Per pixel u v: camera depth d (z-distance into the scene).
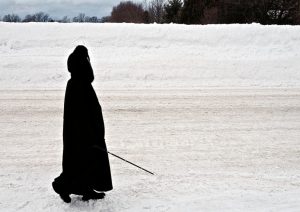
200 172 5.73
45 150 6.71
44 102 10.05
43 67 13.59
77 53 4.34
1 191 5.06
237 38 16.22
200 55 14.97
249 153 6.59
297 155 6.52
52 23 16.94
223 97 10.75
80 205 4.63
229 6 28.77
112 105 9.73
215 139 7.30
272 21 28.16
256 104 9.98
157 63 14.00
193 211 4.51
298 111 9.37
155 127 7.99
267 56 15.17
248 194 4.97
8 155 6.45
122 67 13.63
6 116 8.76
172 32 16.30
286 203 4.73
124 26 16.64
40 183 5.34
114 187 5.18
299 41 16.25
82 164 4.40
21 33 16.02
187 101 10.23
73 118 4.33
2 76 12.93
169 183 5.32
